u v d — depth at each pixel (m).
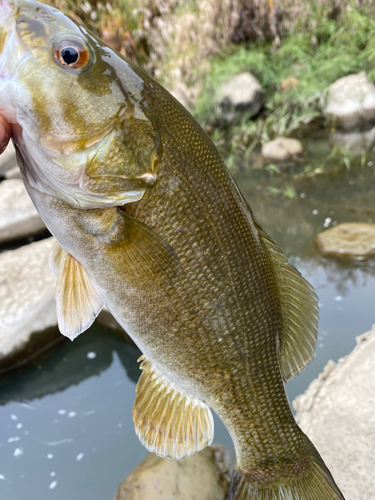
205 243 0.22
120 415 0.53
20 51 0.19
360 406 0.40
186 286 0.22
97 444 0.51
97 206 0.21
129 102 0.21
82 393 0.56
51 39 0.20
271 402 0.27
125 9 1.08
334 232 0.71
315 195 0.84
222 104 1.10
